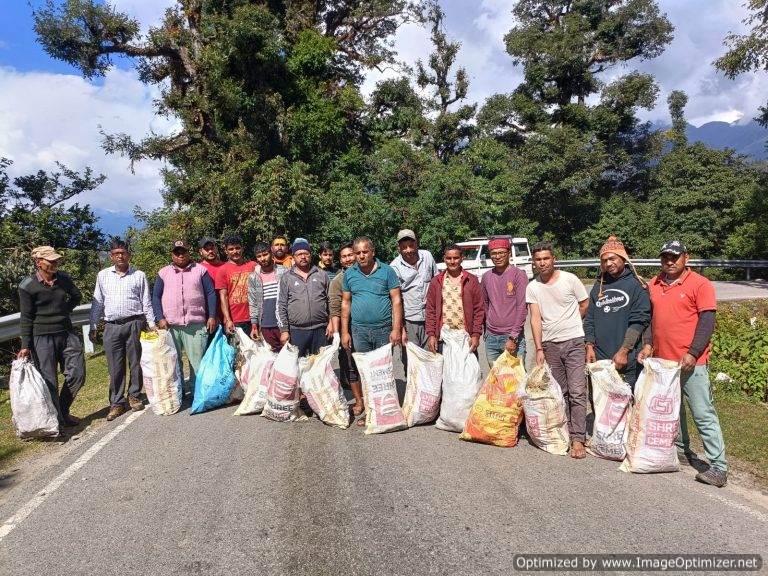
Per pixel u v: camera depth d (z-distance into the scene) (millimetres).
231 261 6867
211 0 17922
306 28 20172
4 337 7203
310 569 2965
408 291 5727
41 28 16719
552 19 29828
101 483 4137
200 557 3107
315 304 5758
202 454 4652
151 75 19203
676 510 3559
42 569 3045
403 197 19156
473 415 4820
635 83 27625
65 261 11797
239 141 17469
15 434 5461
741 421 5473
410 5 22969
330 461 4441
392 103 23547
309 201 16172
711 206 26531
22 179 13258
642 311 4449
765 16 17000
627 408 4379
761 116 20922
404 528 3363
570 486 3938
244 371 5965
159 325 6039
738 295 15438
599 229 26766
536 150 26547
